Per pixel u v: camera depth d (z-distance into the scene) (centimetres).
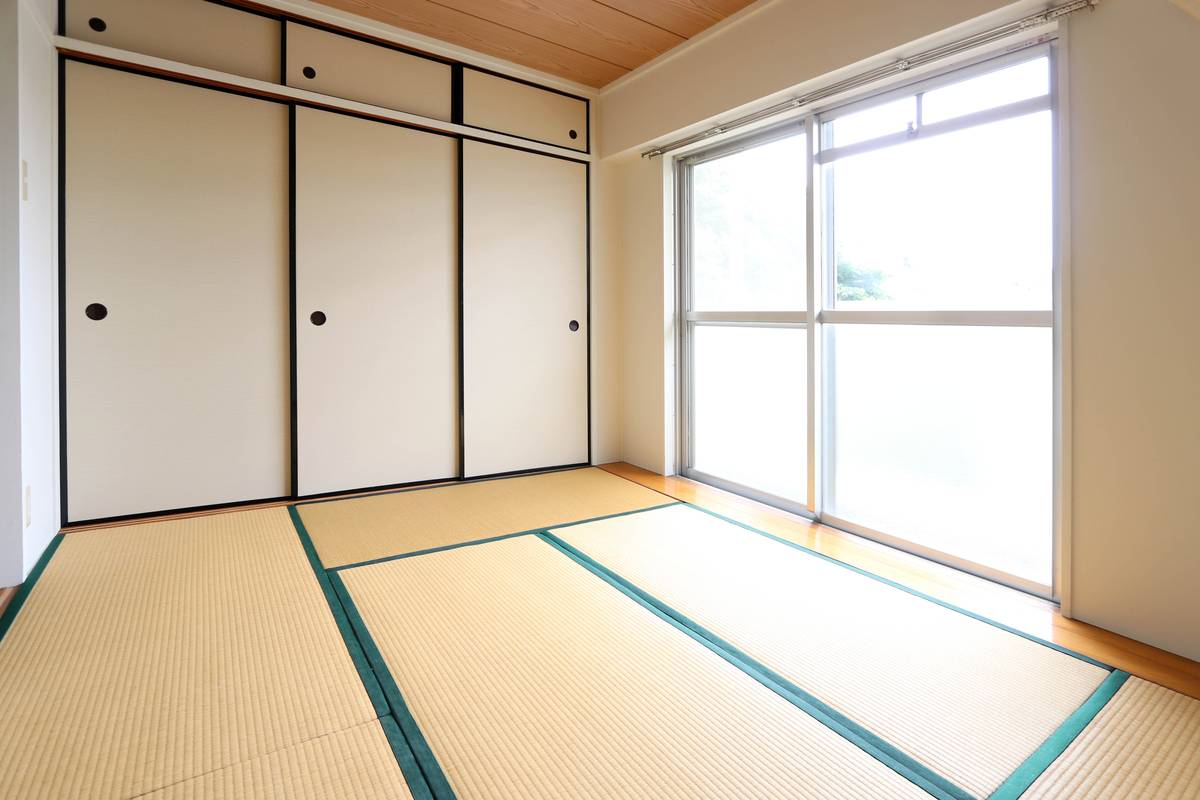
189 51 310
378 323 368
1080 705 167
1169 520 195
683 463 424
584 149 438
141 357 307
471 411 403
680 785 137
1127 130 200
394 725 157
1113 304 205
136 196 302
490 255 404
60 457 291
